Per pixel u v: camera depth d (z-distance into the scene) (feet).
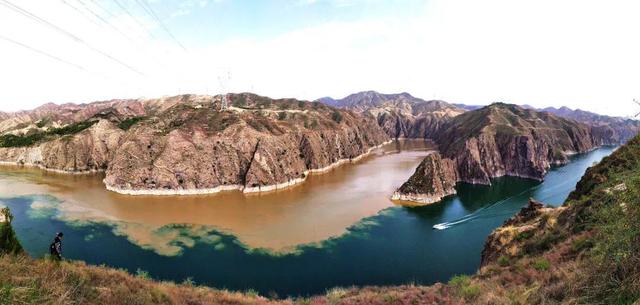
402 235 214.69
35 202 268.41
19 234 200.85
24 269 59.21
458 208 278.46
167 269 164.96
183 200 297.53
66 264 72.38
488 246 133.59
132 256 178.09
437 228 228.22
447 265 172.96
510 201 303.07
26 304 43.24
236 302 87.71
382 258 180.55
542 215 131.13
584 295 40.14
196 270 164.35
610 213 41.24
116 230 213.46
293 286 150.51
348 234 214.28
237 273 162.09
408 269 168.25
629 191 38.75
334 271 165.27
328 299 102.01
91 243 192.85
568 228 100.32
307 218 243.60
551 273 63.93
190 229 218.59
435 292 89.35
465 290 79.30
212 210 262.67
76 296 55.21
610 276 37.73
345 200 296.71
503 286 74.43
